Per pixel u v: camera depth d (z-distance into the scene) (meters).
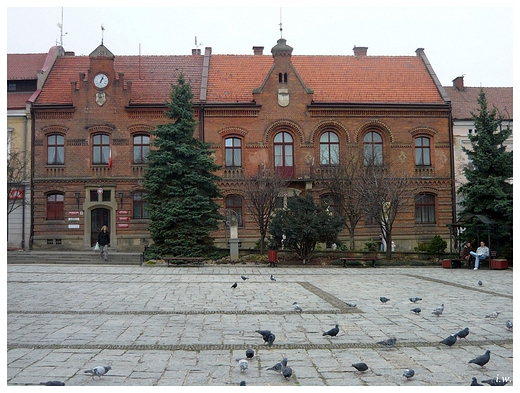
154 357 8.71
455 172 38.19
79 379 7.55
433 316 12.27
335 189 32.34
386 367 8.17
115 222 34.44
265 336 9.23
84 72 37.19
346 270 25.08
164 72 38.03
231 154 35.50
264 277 21.42
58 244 34.16
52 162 34.75
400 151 36.09
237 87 37.00
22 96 36.41
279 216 27.25
